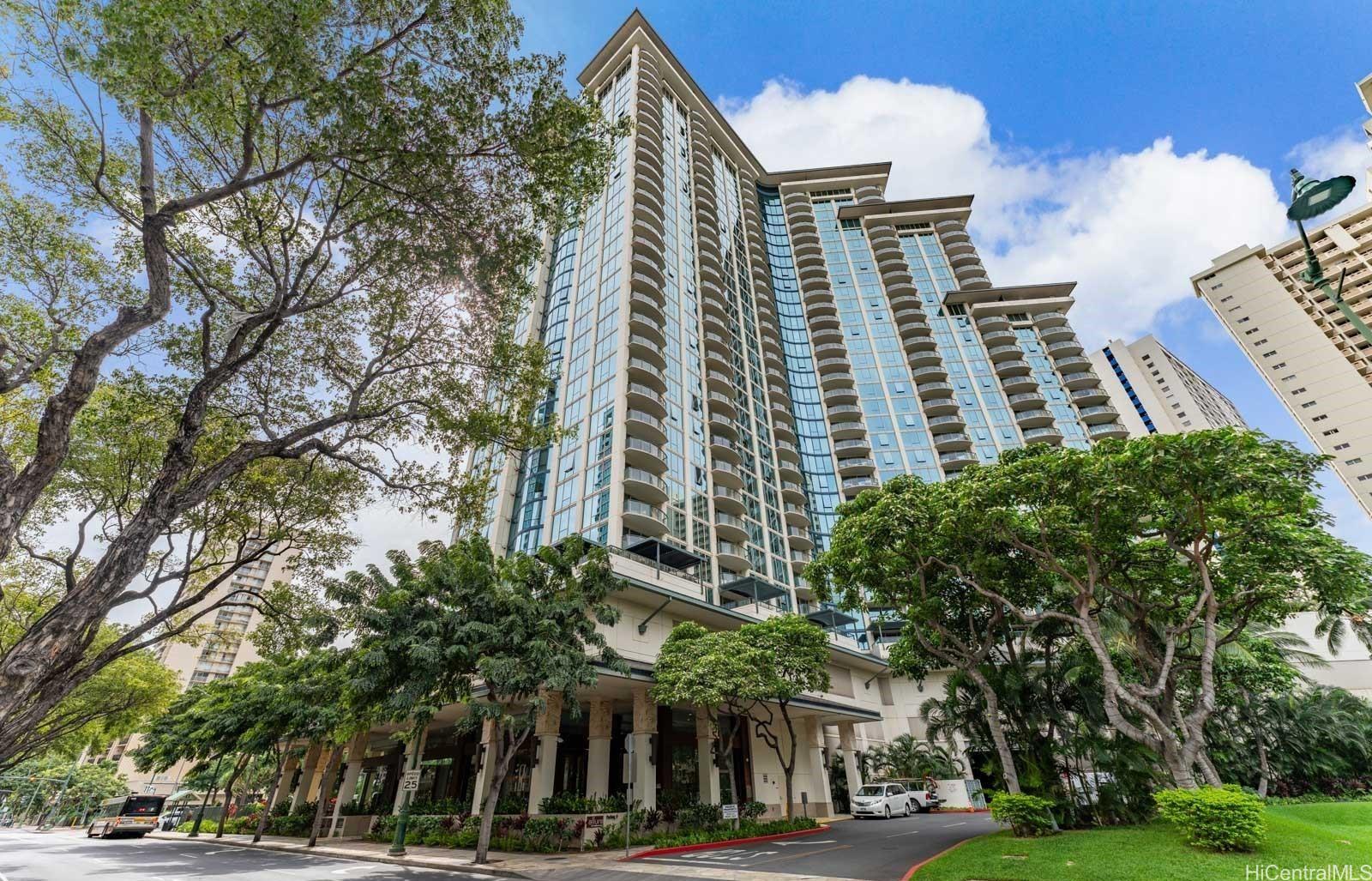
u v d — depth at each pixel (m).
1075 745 16.30
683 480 44.72
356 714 16.22
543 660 14.57
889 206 93.00
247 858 18.38
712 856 15.15
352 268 11.16
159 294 7.39
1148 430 95.25
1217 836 10.24
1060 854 10.92
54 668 6.59
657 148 62.28
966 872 10.30
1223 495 11.55
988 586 16.05
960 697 19.23
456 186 10.08
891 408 70.00
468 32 8.98
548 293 56.91
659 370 46.66
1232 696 23.66
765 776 27.22
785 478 60.09
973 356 76.50
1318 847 10.16
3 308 9.84
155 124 8.45
